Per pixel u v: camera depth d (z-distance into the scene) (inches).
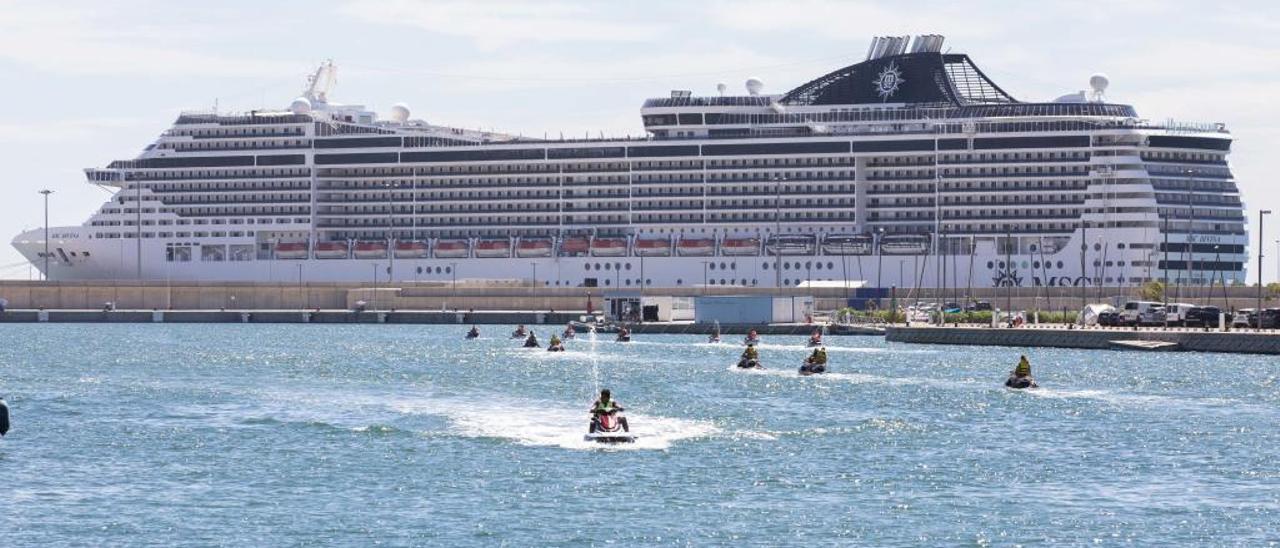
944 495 5152.6
